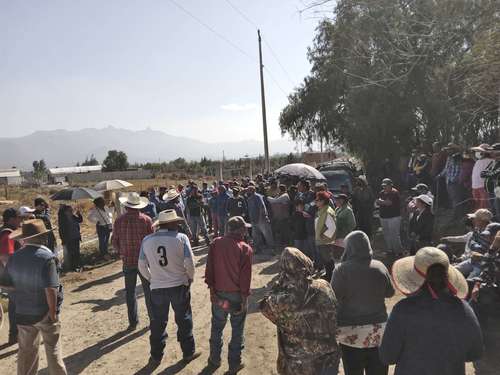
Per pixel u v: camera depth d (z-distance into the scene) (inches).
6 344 248.2
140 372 206.5
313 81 976.3
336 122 914.7
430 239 314.5
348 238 152.3
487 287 207.0
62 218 418.9
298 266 125.3
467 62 517.0
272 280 342.6
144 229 256.4
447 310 105.1
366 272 145.4
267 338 239.1
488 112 546.3
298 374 122.0
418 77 650.8
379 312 146.3
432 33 539.8
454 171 426.3
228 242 197.0
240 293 196.4
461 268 223.9
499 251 207.9
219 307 200.5
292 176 543.5
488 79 455.5
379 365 146.2
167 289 208.4
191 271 208.7
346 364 148.7
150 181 2311.8
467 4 505.0
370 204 415.8
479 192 360.8
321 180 525.7
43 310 177.0
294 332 123.0
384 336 111.2
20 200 1469.0
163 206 476.1
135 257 256.5
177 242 208.8
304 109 1007.0
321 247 290.4
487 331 210.2
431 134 700.0
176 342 241.1
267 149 952.3
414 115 698.8
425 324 104.3
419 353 104.3
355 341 144.8
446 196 489.1
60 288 187.9
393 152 753.6
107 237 469.7
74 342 248.1
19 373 179.8
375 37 682.2
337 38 821.9
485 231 225.8
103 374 206.4
